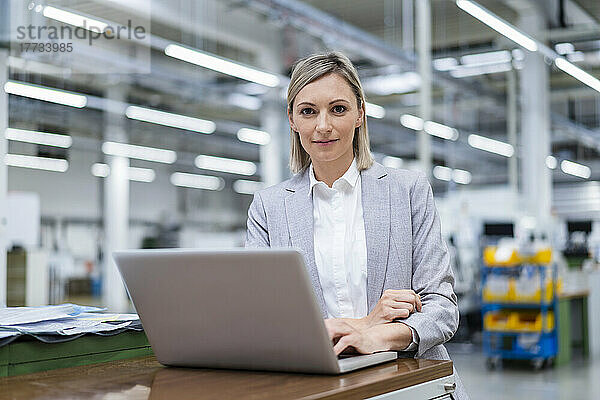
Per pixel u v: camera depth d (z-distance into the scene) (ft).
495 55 22.54
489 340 22.61
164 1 22.44
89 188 35.19
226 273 3.77
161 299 4.03
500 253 22.81
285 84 27.30
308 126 4.66
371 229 4.85
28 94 22.13
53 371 4.37
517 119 22.58
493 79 22.72
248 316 3.82
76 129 27.68
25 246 23.18
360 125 4.97
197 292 3.91
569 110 21.44
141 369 4.29
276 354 3.84
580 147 21.40
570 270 23.65
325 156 4.66
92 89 25.32
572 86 21.38
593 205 21.59
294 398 3.17
